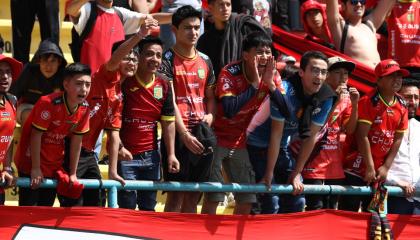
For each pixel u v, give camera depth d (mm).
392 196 25828
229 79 23609
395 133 25234
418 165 26031
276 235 23219
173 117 22984
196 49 25969
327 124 24438
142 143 22969
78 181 21547
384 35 31953
